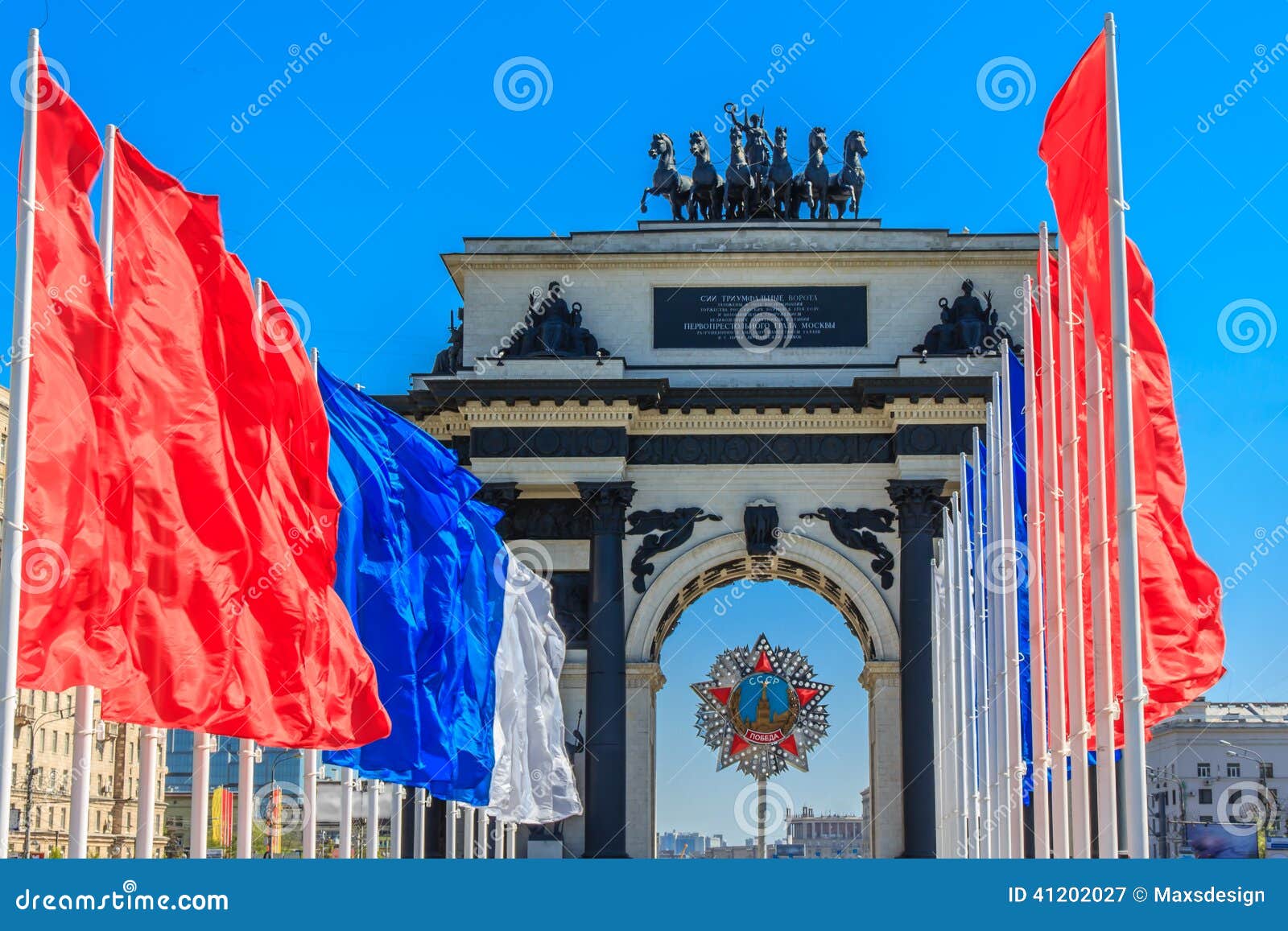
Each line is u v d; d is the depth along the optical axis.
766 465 109.25
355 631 54.41
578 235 111.44
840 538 108.31
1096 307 46.94
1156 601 48.38
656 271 111.06
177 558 39.91
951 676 89.56
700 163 114.12
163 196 41.34
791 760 114.31
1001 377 68.81
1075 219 48.09
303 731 44.72
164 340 40.34
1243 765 183.25
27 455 34.94
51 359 35.47
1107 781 46.91
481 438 107.56
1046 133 49.22
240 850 50.94
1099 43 45.53
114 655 37.22
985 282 110.25
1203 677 48.44
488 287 111.38
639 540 109.00
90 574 36.22
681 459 109.56
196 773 46.25
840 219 113.38
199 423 40.75
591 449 107.31
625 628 108.31
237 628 41.28
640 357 110.25
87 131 36.31
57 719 144.50
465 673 72.56
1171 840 184.50
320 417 50.00
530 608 91.31
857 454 109.06
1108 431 49.91
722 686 115.31
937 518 106.81
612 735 105.88
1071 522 50.47
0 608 33.69
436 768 63.88
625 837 106.38
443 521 66.19
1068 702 53.62
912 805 104.06
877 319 110.00
